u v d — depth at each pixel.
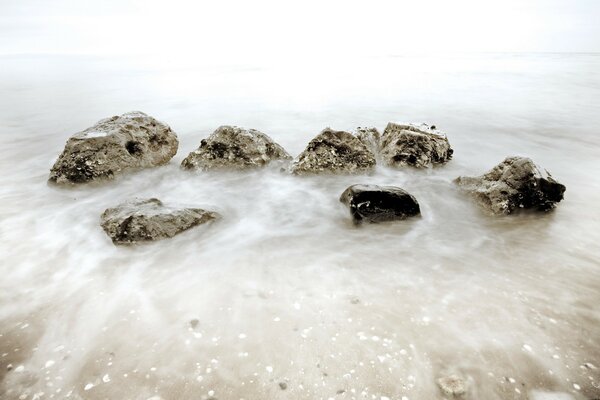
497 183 1.97
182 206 1.86
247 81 7.84
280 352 1.14
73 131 3.81
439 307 1.34
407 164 2.47
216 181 2.37
